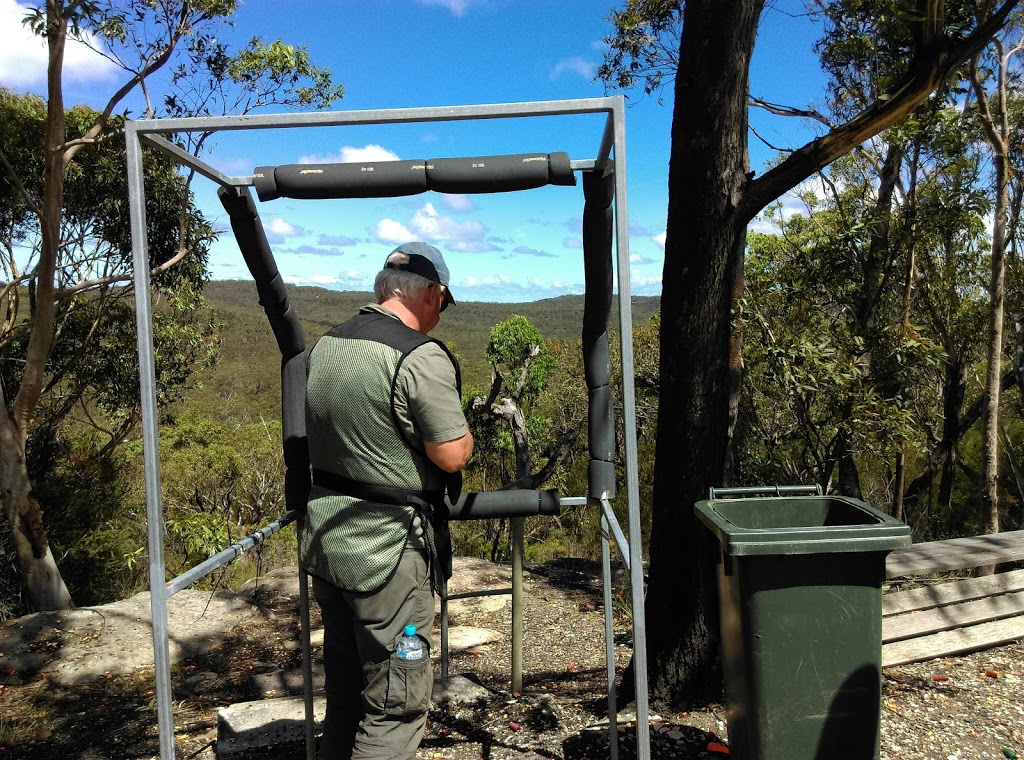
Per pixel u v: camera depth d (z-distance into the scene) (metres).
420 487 2.17
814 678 2.33
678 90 3.14
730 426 3.89
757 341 5.01
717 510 2.73
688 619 3.28
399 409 2.10
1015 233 9.04
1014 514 11.70
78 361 12.12
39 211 8.84
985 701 3.43
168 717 1.97
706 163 3.08
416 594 2.18
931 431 10.05
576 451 12.63
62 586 9.73
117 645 4.96
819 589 2.33
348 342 2.18
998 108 8.48
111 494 12.05
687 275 3.18
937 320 9.44
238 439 13.42
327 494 2.18
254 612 5.69
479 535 12.82
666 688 3.31
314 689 4.11
